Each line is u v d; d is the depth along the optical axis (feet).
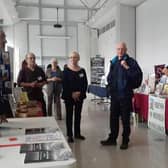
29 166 2.95
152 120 16.11
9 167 2.93
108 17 34.17
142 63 26.86
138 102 17.81
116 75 12.36
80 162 10.73
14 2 32.86
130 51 28.45
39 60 43.78
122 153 11.88
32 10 40.98
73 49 44.88
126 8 28.14
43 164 3.01
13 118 6.35
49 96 19.45
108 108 26.40
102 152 12.06
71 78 13.17
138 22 27.76
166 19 21.67
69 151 3.44
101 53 42.55
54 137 4.28
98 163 10.61
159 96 15.57
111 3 28.81
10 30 42.37
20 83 12.07
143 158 11.18
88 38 45.01
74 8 40.24
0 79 5.50
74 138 14.47
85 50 45.09
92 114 22.85
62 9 41.93
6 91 6.03
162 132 14.96
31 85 12.05
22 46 42.98
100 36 43.09
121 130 16.07
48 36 42.98
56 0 39.45
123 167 10.16
